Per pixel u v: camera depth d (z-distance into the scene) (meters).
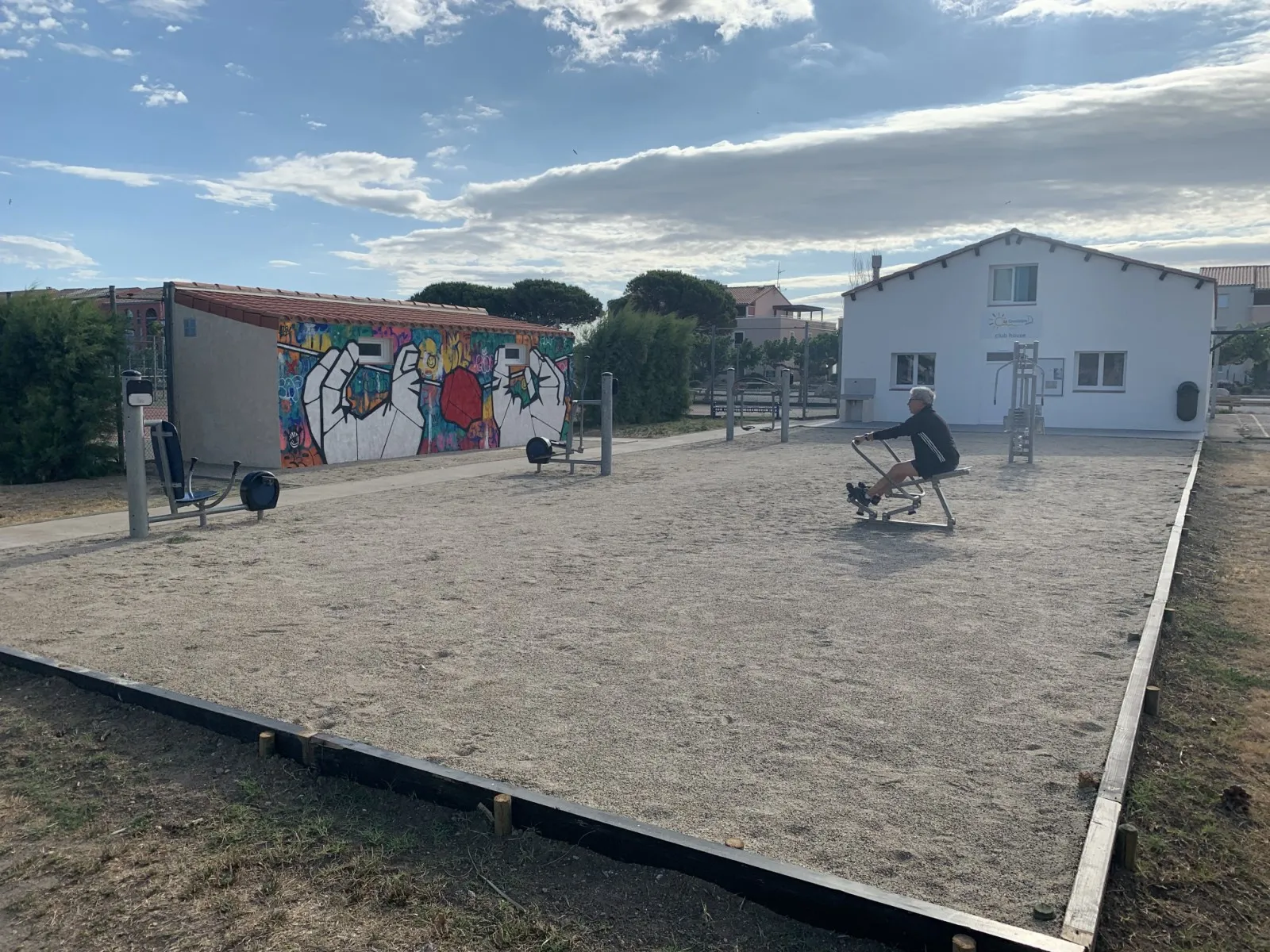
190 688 5.17
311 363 17.08
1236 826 3.74
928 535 9.79
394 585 7.61
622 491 13.56
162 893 3.30
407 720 4.69
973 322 27.95
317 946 2.98
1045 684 5.20
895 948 2.89
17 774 4.25
